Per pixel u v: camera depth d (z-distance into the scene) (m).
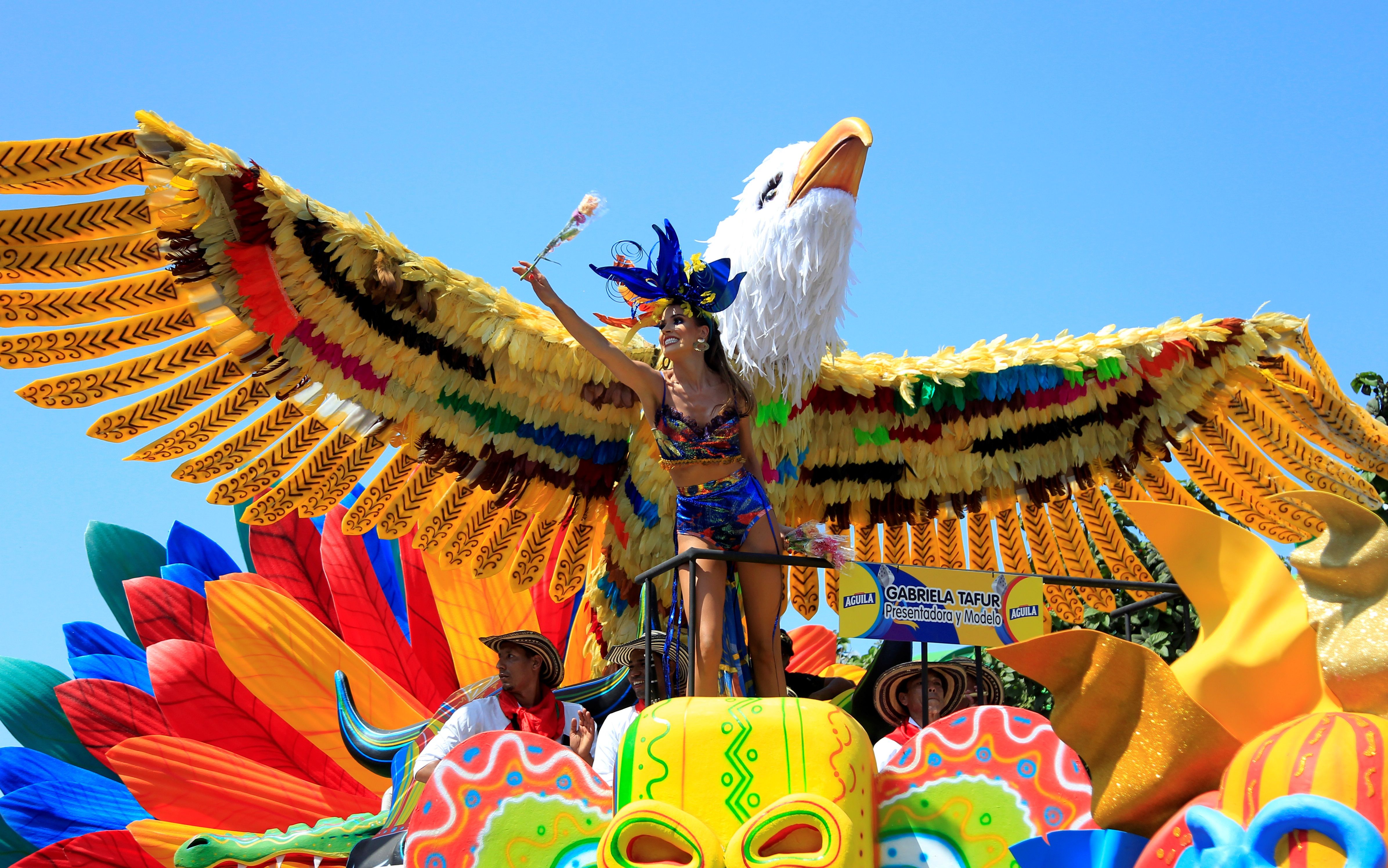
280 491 6.63
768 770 3.79
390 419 6.40
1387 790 3.17
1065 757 4.00
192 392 6.12
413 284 5.79
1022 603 4.80
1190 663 3.85
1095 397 6.77
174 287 5.72
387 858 5.85
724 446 4.80
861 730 3.98
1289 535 7.22
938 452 6.81
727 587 4.93
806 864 3.53
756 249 5.86
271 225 5.49
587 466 6.64
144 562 11.27
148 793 8.30
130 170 5.32
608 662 6.62
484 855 4.14
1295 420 6.95
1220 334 6.47
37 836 8.52
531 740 4.32
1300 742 3.35
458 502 6.91
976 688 6.34
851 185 5.78
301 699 8.94
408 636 10.68
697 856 3.60
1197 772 3.73
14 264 5.36
